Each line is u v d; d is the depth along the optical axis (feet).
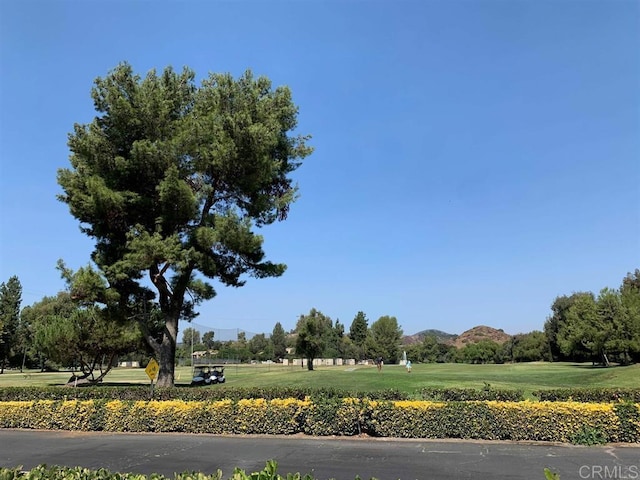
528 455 32.65
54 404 49.73
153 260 55.16
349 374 96.89
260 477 13.98
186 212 56.85
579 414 37.11
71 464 32.65
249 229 57.41
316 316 154.71
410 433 39.81
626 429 36.32
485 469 28.86
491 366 164.14
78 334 106.52
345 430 41.16
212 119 57.57
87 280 54.65
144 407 46.80
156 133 57.36
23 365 268.62
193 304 70.44
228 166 57.36
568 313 179.11
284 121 63.67
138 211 58.34
